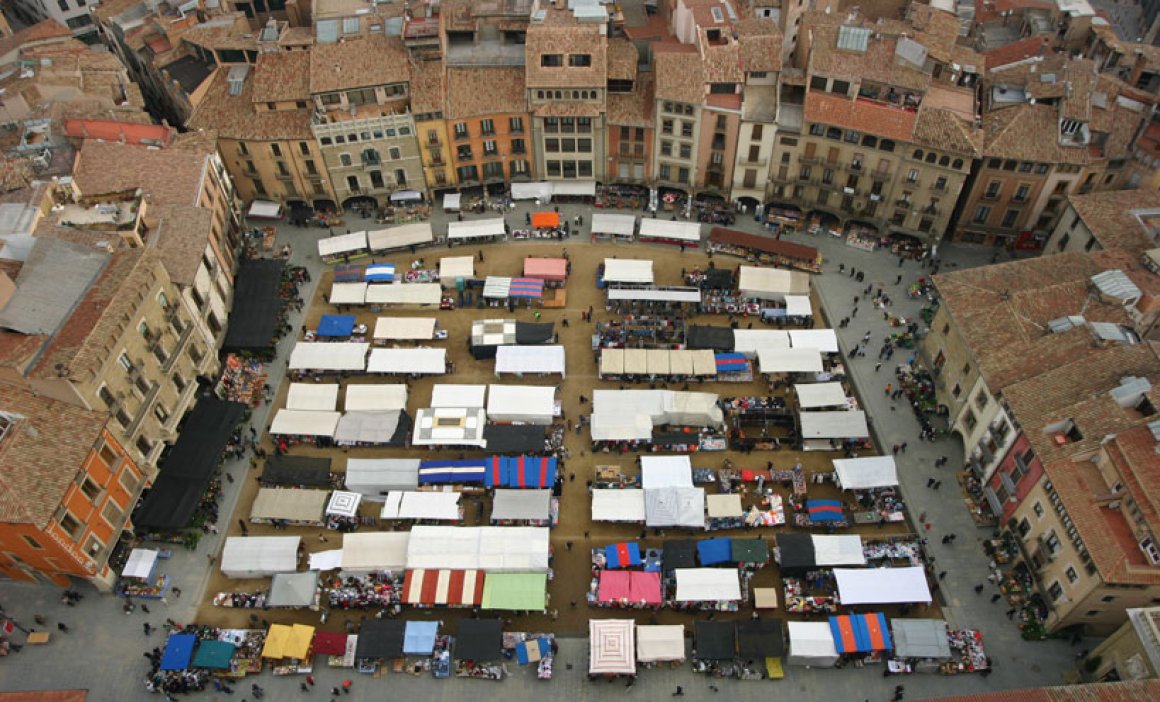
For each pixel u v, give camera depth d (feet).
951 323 259.39
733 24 329.52
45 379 207.72
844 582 220.84
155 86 379.14
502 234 325.01
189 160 286.46
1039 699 174.40
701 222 337.52
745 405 269.23
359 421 261.03
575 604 226.79
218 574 231.71
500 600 220.02
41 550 207.92
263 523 242.37
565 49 312.91
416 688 211.82
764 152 320.29
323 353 279.69
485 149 334.44
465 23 334.65
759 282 299.58
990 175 301.84
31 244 238.68
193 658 210.79
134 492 235.81
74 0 430.20
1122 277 243.19
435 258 323.16
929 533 238.27
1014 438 225.76
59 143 294.05
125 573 224.74
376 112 323.16
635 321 296.71
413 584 222.48
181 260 258.37
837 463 246.27
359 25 329.11
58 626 219.41
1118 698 171.22
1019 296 246.27
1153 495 189.26
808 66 307.99
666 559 229.45
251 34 346.33
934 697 195.52
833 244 328.29
